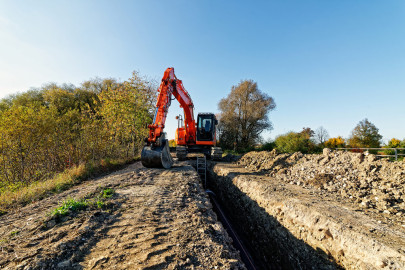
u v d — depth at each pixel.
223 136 31.47
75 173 9.05
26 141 10.61
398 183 6.00
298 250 5.28
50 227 3.75
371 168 7.24
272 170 10.78
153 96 19.44
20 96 25.09
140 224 3.98
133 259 2.84
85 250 3.08
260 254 6.84
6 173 9.64
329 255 4.46
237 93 28.14
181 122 14.61
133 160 14.59
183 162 14.01
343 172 7.75
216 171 13.45
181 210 4.89
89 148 12.60
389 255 3.42
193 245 3.31
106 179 8.27
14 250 2.99
